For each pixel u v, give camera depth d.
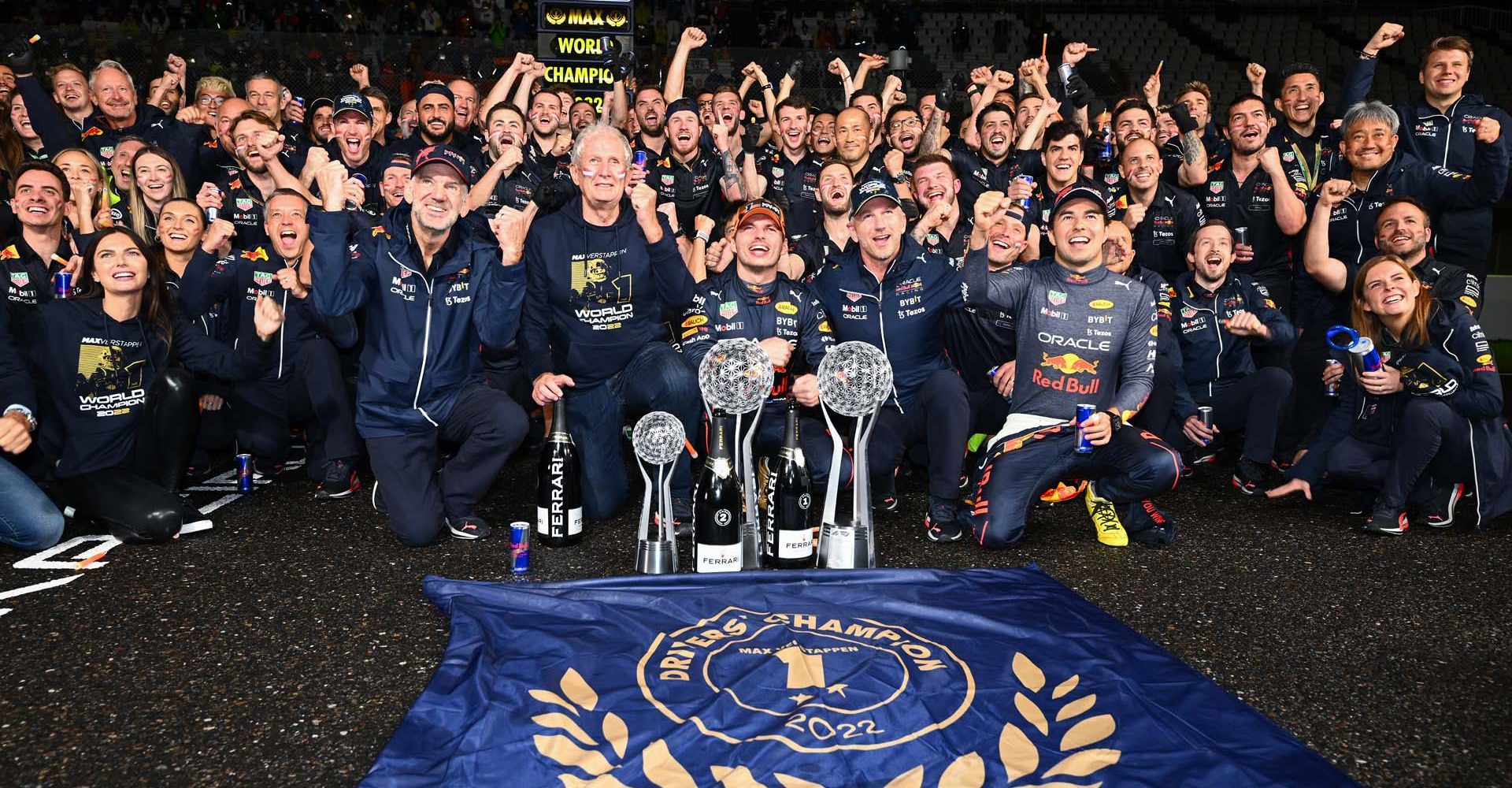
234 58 10.34
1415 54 18.11
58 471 3.53
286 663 2.46
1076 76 6.79
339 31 15.43
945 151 5.98
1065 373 3.51
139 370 3.58
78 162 4.25
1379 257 3.69
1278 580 3.11
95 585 2.97
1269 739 2.02
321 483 3.96
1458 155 5.20
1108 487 3.45
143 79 10.27
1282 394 4.18
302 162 5.81
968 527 3.62
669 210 3.61
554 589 2.74
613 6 7.48
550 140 5.91
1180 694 2.20
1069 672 2.28
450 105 5.51
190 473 4.25
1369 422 3.80
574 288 3.57
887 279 3.70
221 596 2.89
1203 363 4.56
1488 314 9.52
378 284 3.40
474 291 3.47
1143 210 4.70
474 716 2.07
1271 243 5.30
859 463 3.09
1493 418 3.65
